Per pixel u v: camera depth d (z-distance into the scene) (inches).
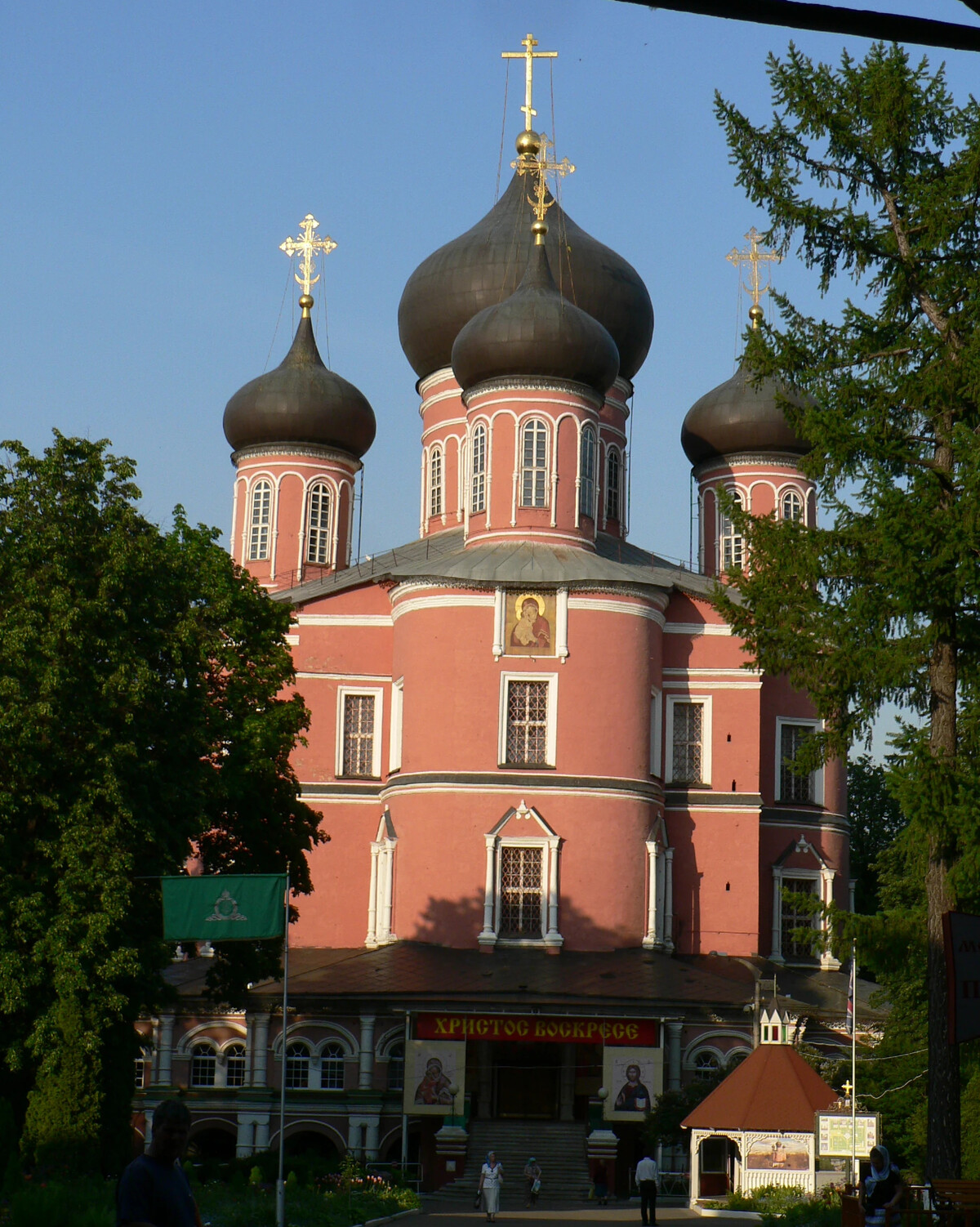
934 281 1066.1
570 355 2352.4
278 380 2824.8
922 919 1088.8
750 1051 2030.0
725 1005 2020.2
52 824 1414.9
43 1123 1337.4
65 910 1365.7
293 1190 1545.3
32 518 1489.9
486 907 2167.8
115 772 1405.0
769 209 1093.8
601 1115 1957.4
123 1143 1418.6
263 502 2824.8
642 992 2021.4
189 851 1524.4
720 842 2351.1
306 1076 2053.4
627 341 2714.1
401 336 2778.1
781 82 1083.3
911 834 1010.1
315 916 2358.5
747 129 1090.1
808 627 1068.5
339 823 2381.9
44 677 1360.7
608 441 2687.0
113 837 1375.5
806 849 2477.9
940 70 1069.1
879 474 1031.6
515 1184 1919.3
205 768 1536.7
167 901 1295.5
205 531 1796.3
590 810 2201.0
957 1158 1010.1
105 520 1521.9
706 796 2354.8
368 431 2866.6
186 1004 2091.5
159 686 1462.8
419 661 2266.2
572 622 2245.3
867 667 1043.9
